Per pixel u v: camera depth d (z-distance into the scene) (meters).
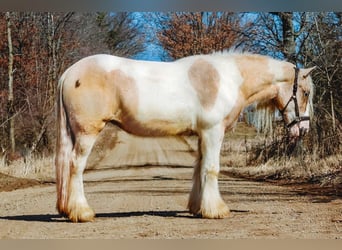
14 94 25.64
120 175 18.75
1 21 25.73
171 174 18.50
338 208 9.10
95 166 23.36
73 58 29.77
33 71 25.94
